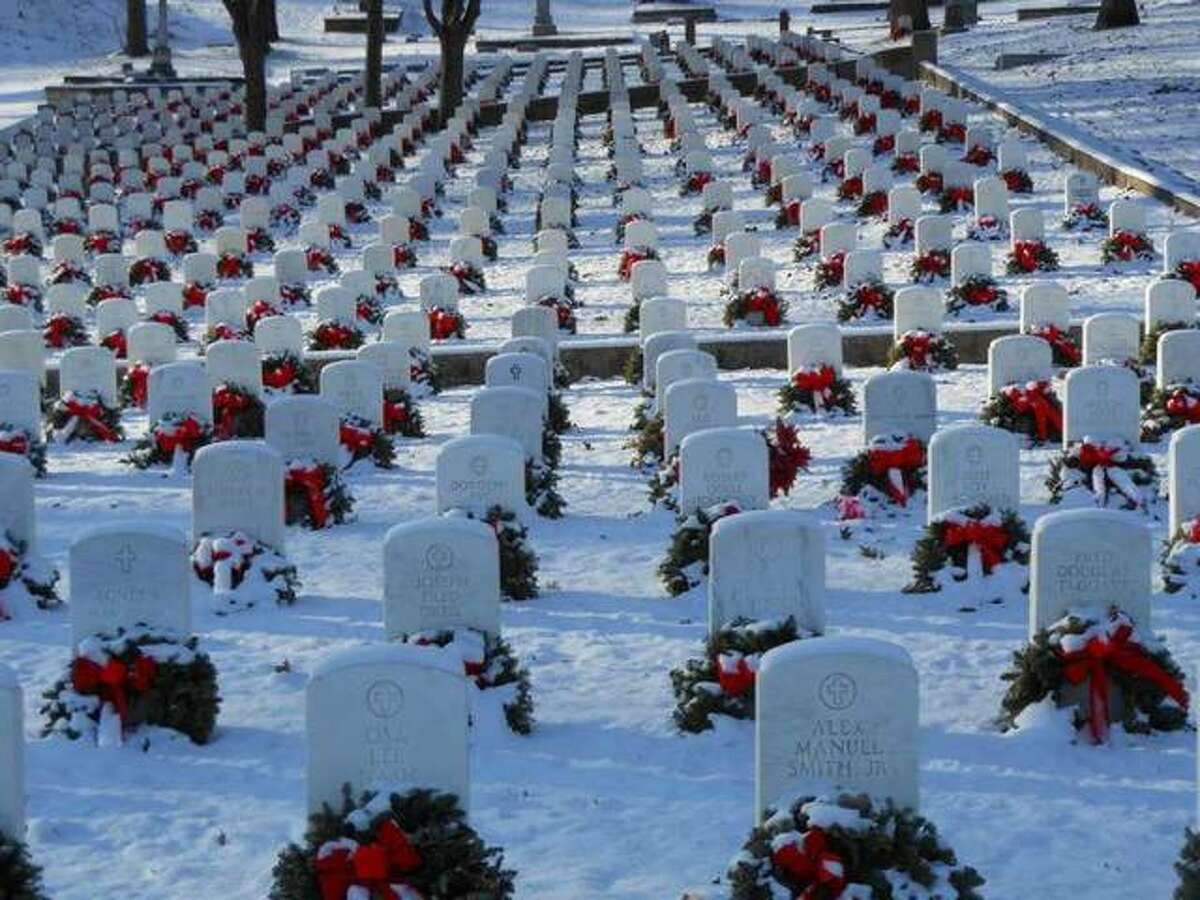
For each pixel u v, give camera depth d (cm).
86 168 5222
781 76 6025
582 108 5966
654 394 2481
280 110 5903
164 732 1478
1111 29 6581
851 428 2442
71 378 2575
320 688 1168
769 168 4356
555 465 2234
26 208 4519
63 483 2320
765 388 2733
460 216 3912
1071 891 1201
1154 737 1448
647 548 1980
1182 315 2609
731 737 1462
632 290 3259
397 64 7550
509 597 1811
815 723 1164
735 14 9256
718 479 1842
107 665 1473
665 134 5325
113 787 1399
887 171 3903
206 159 5203
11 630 1769
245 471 1828
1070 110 4928
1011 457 1806
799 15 9038
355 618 1770
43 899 1173
